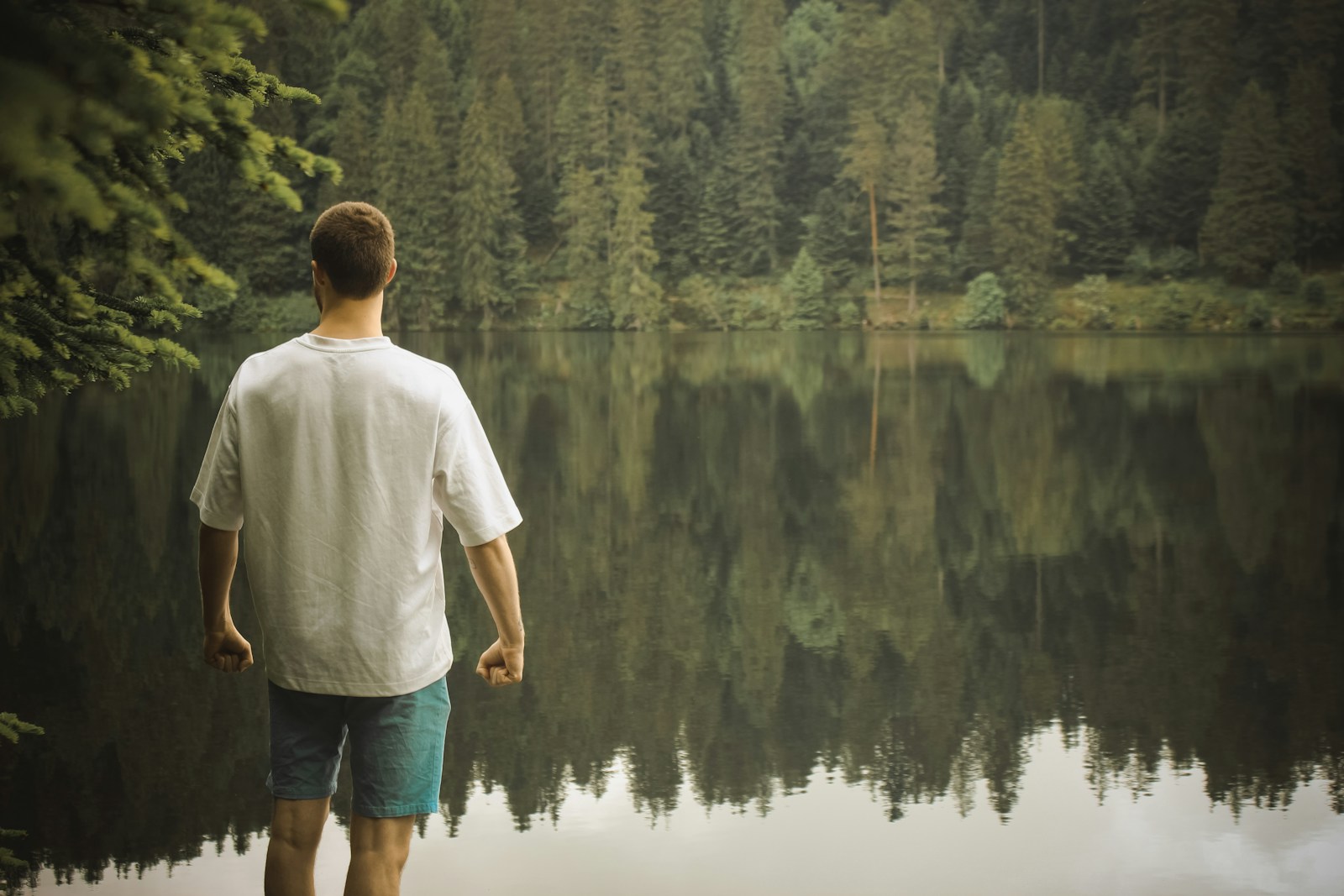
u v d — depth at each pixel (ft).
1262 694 12.62
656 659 14.11
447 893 7.96
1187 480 27.68
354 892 5.08
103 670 12.90
